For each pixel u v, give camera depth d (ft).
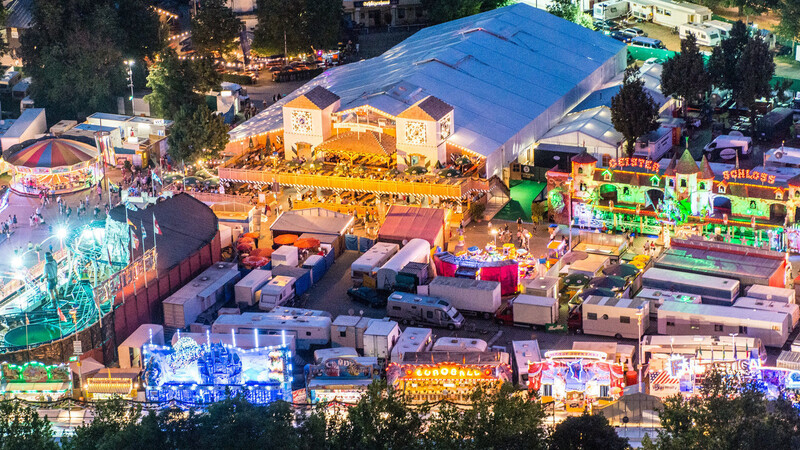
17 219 536.83
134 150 610.24
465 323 451.12
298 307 467.93
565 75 650.43
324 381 392.88
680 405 341.41
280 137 584.81
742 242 495.00
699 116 645.51
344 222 521.65
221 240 512.63
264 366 394.52
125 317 435.12
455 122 572.51
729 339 404.36
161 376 398.01
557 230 519.19
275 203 561.43
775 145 621.31
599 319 437.58
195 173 588.09
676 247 485.97
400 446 340.18
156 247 467.11
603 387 387.55
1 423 346.54
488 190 552.00
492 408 352.90
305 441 338.34
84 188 565.12
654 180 508.53
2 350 405.39
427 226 508.12
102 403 357.41
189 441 340.59
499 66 643.45
